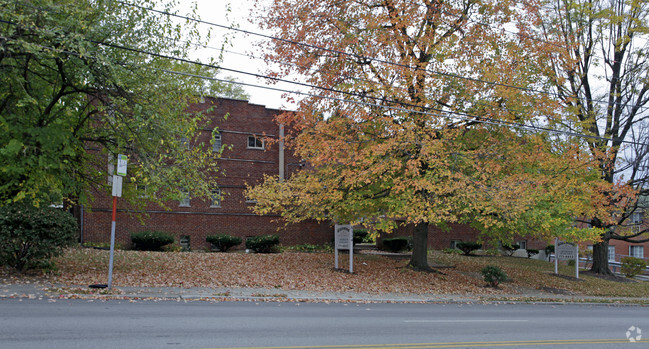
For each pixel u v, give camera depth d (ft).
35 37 44.55
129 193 61.41
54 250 46.91
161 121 51.19
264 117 97.50
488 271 69.00
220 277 56.39
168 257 68.03
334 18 61.36
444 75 58.23
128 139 51.60
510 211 55.11
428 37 57.77
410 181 56.39
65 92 51.67
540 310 51.90
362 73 59.36
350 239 69.15
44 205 48.65
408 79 56.70
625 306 64.59
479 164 56.13
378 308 45.62
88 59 46.24
